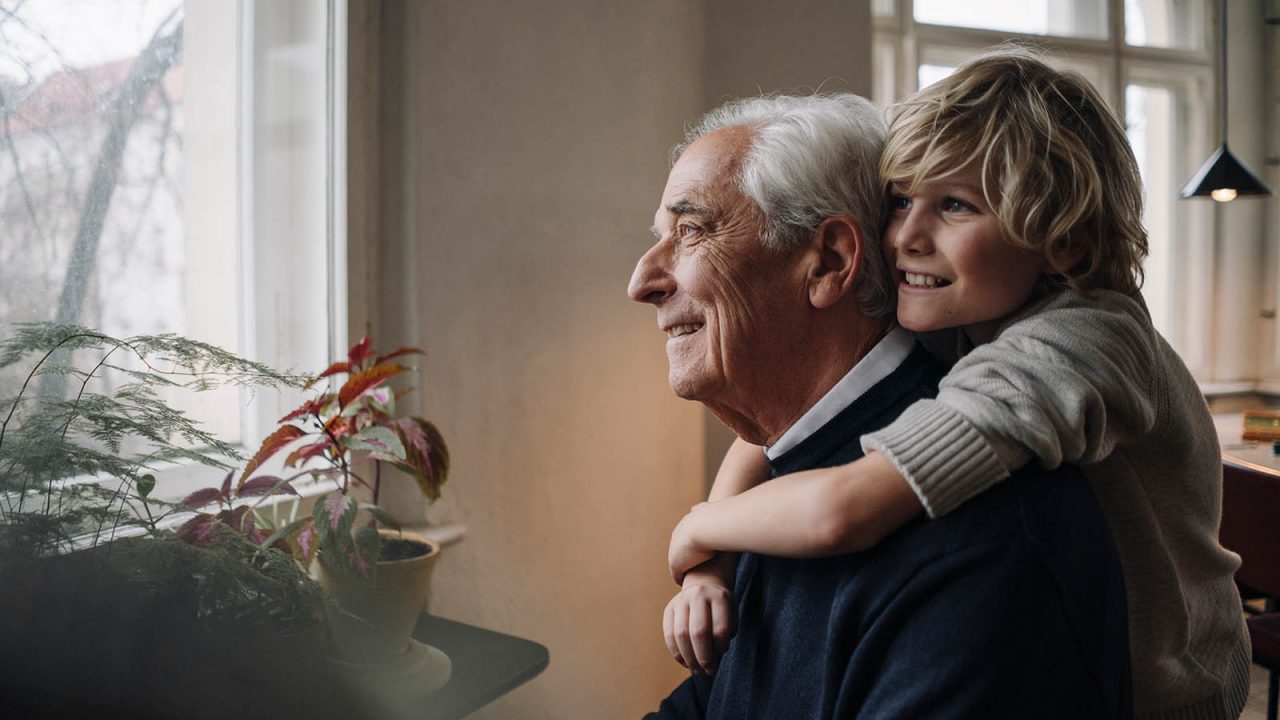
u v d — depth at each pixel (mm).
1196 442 938
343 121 1734
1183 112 4645
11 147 1302
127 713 908
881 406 919
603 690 2312
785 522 830
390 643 1262
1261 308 4707
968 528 773
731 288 920
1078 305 849
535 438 2102
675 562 992
